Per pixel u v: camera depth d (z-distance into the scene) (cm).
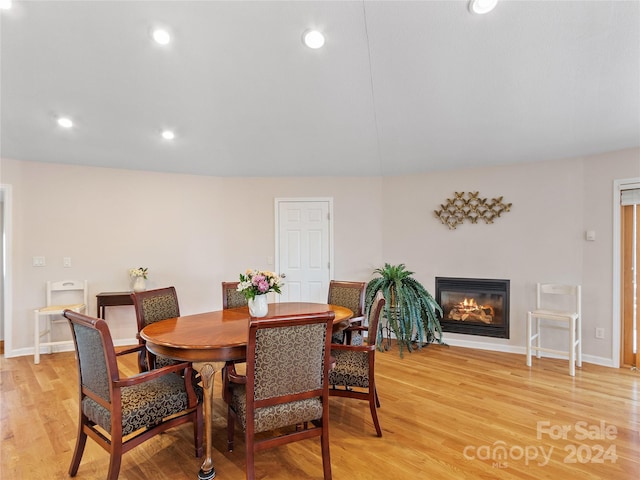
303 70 270
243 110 325
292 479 187
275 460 204
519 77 265
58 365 355
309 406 181
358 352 256
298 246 484
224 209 479
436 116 326
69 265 405
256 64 263
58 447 214
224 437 230
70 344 404
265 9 215
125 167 427
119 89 290
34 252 390
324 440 184
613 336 348
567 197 373
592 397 281
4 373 333
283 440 176
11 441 220
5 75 269
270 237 483
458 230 431
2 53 248
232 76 277
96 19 224
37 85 281
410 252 459
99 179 420
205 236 470
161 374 181
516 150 371
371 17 220
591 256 360
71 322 185
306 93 300
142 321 256
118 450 167
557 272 378
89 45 244
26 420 246
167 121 338
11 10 217
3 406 267
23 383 310
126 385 167
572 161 371
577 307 351
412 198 458
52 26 229
